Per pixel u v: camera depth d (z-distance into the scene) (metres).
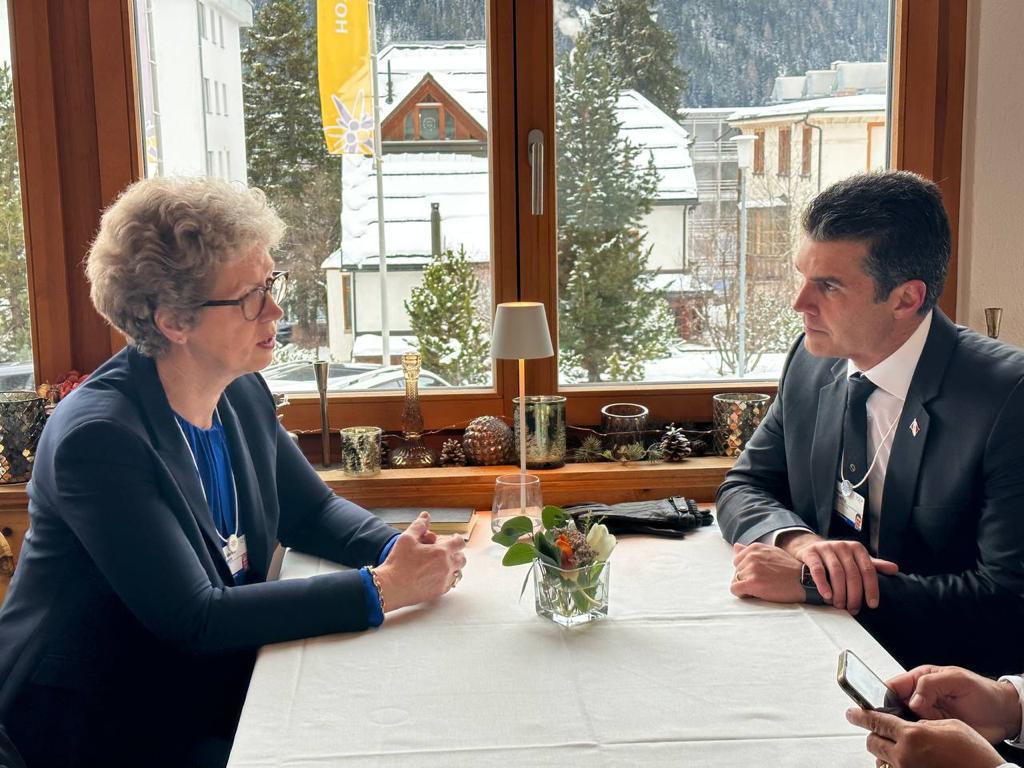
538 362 2.53
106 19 2.35
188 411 1.65
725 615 1.55
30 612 1.52
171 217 1.53
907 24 2.41
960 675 1.26
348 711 1.27
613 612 1.57
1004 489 1.57
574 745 1.18
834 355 1.74
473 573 1.77
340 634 1.50
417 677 1.36
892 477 1.70
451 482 2.33
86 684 1.50
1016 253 2.46
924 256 1.62
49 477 1.52
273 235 1.65
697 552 1.85
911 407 1.68
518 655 1.42
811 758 1.14
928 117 2.44
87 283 2.45
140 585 1.45
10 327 2.50
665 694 1.29
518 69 2.42
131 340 1.59
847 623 1.51
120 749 1.52
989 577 1.58
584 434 2.54
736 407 2.42
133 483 1.47
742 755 1.15
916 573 1.70
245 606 1.48
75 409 1.52
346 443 2.34
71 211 2.42
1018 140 2.43
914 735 1.09
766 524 1.78
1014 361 1.63
